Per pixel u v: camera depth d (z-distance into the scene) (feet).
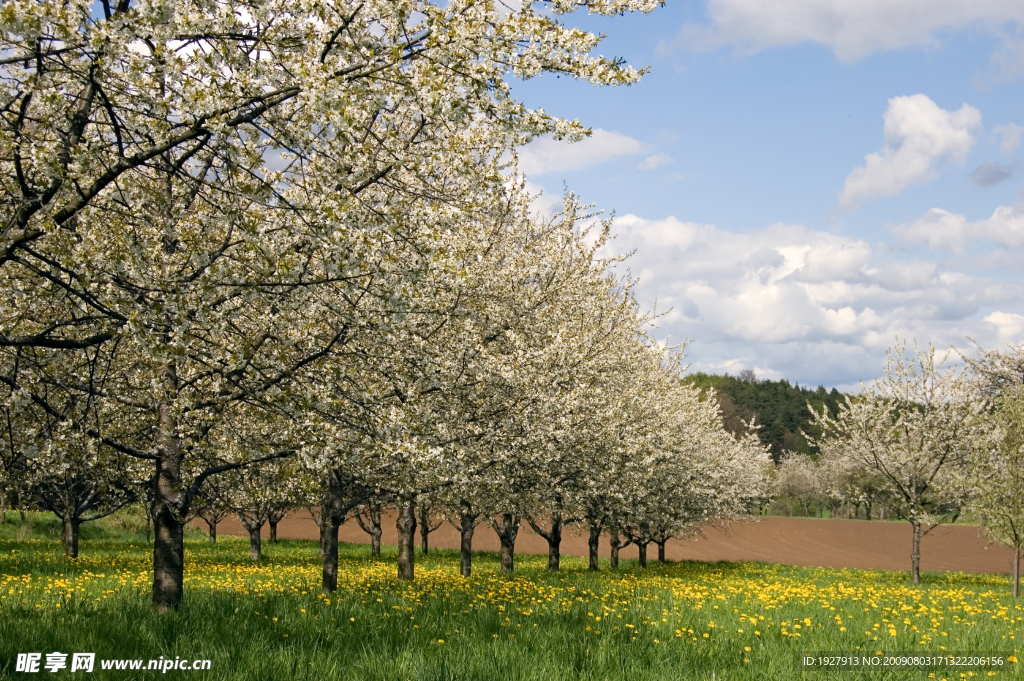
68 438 29.99
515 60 22.12
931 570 124.47
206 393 31.60
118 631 24.76
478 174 24.57
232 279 24.21
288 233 26.84
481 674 22.04
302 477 32.96
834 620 35.29
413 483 43.27
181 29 20.08
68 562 67.36
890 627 32.53
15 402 25.29
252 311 27.94
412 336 35.14
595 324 60.44
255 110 21.12
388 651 24.14
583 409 54.44
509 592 43.73
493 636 26.96
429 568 88.17
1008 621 38.47
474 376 45.42
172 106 21.45
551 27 21.80
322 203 21.84
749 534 199.00
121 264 22.85
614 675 23.22
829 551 162.81
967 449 79.41
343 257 22.03
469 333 44.50
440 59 21.15
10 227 20.68
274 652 23.03
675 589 51.55
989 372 101.91
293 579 58.49
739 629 31.19
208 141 22.02
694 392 94.07
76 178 20.93
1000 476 62.80
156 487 31.37
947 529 217.97
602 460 61.82
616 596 43.21
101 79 20.70
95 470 39.88
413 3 22.49
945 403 82.64
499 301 48.21
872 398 85.46
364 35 22.54
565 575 70.59
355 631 27.48
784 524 225.56
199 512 66.23
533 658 23.86
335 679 21.03
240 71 21.39
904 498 83.97
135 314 21.08
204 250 26.35
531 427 47.32
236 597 34.27
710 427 104.12
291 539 146.72
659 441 75.77
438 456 29.43
